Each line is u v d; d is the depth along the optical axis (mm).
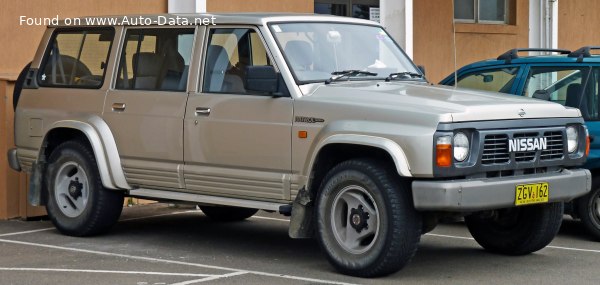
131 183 10039
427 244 10320
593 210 10477
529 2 18094
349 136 8250
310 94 8742
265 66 8781
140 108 9828
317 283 8188
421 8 17344
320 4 16062
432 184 7883
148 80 9883
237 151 9094
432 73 17547
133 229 11164
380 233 8125
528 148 8484
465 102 8336
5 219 11727
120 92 10031
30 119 10766
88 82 10383
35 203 10781
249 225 11562
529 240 9398
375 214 8234
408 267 8961
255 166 8984
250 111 8992
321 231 8531
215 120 9227
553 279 8523
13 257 9383
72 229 10445
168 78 9734
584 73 10617
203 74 9453
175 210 12797
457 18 18094
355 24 9852
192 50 9586
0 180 11719
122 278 8375
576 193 8922
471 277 8555
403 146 7961
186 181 9531
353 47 9555
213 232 11000
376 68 9508
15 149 11008
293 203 8742
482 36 18266
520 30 18797
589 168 10375
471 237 10781
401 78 9539
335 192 8438
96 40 10438
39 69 10852
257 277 8430
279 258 9391
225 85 9266
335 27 9617
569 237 10906
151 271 8695
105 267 8883
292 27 9273
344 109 8391
